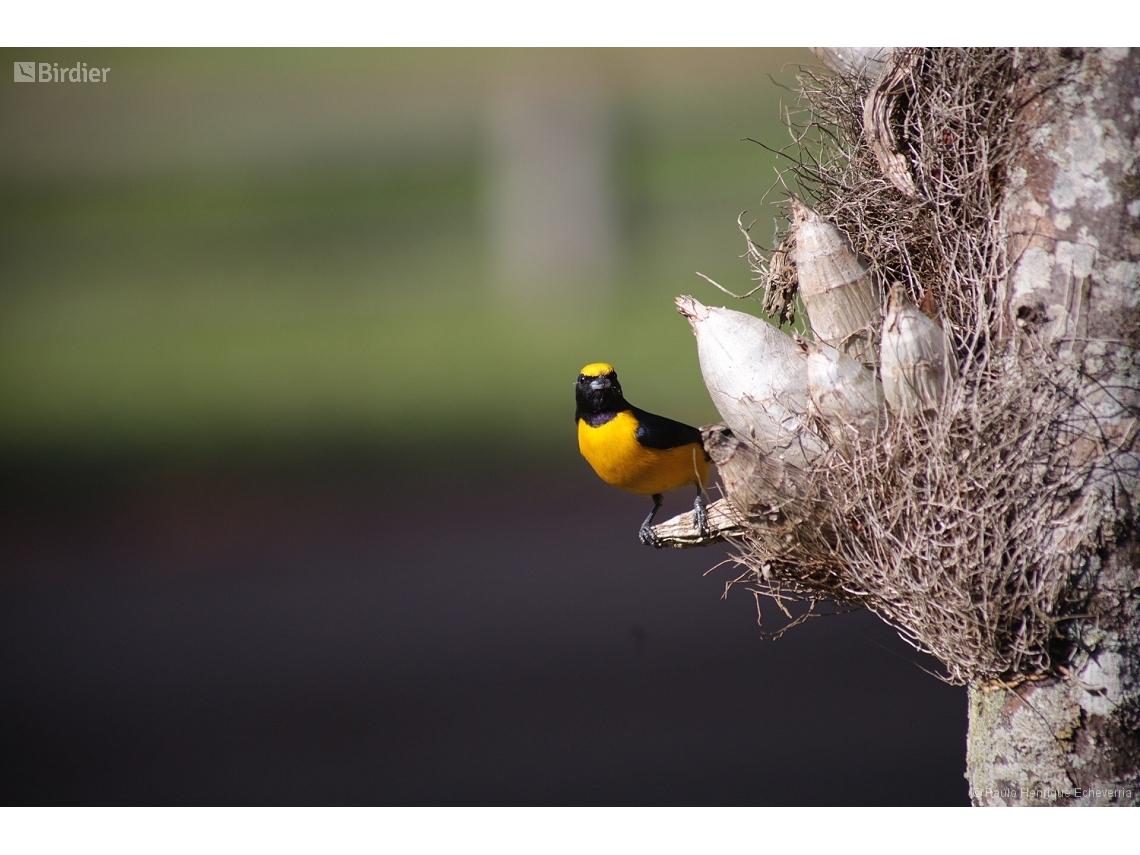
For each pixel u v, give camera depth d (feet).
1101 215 12.31
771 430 13.70
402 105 119.96
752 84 115.55
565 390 66.95
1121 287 12.24
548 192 90.02
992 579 12.46
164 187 118.42
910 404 12.82
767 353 13.83
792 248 15.46
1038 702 12.69
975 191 13.37
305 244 98.99
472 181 111.75
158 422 65.92
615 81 99.66
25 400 70.95
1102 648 12.30
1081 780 12.51
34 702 35.68
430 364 72.90
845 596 14.51
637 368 66.49
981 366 12.65
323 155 120.88
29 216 109.70
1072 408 12.28
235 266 93.61
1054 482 12.26
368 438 61.57
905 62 14.30
